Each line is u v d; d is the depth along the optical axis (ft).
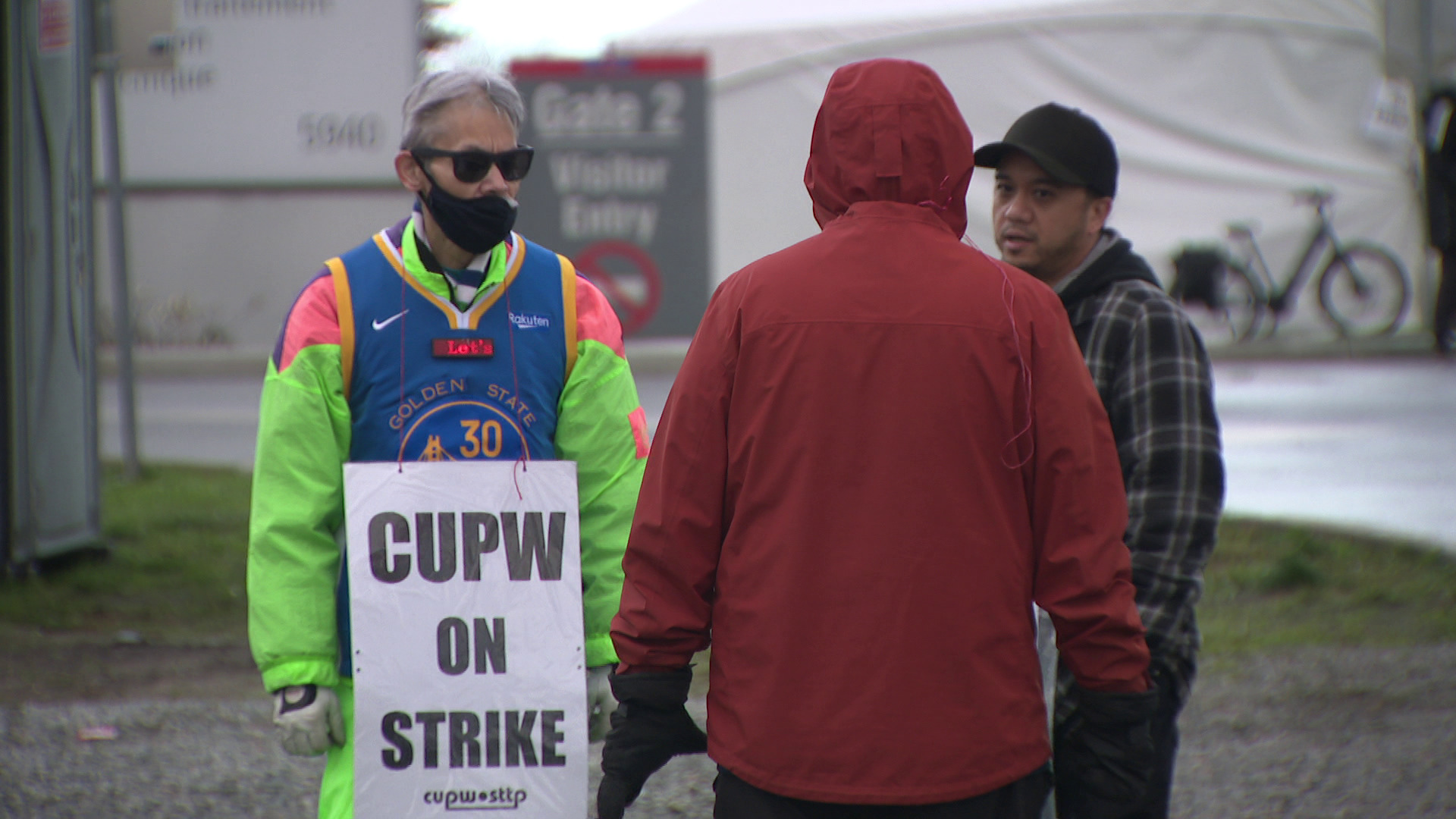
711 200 191.42
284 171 196.34
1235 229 194.39
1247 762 58.75
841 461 27.86
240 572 91.91
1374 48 195.83
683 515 29.04
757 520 28.37
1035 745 28.14
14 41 85.35
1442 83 199.41
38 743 61.26
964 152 29.55
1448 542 93.50
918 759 27.09
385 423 33.55
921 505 27.58
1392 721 62.85
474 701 32.86
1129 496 34.30
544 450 34.42
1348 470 119.85
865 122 29.04
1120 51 191.31
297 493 32.83
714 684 28.86
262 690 69.21
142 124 197.36
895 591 27.40
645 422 35.99
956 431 27.76
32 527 87.97
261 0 192.54
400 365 33.55
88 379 93.25
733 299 29.37
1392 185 200.03
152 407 183.52
